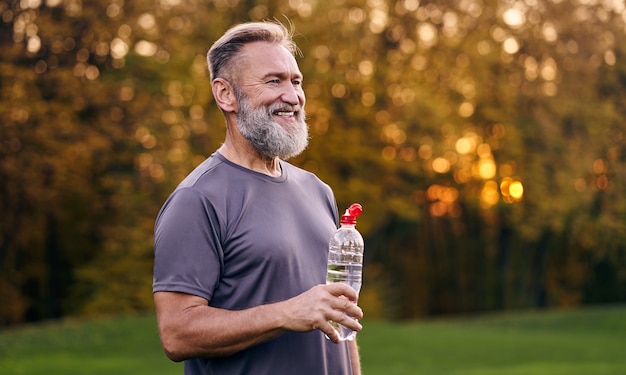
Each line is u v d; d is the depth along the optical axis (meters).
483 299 35.53
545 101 27.17
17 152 21.12
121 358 14.79
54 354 15.08
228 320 2.81
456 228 34.91
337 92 25.66
